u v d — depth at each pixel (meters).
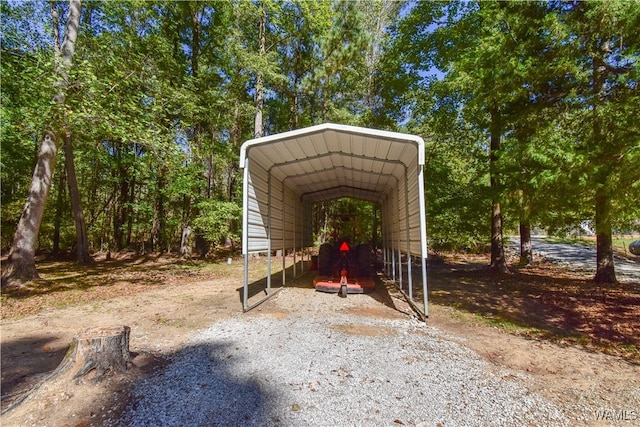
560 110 6.15
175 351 3.48
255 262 13.86
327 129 4.98
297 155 6.31
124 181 16.62
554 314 5.10
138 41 11.25
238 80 14.17
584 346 3.70
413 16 11.76
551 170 5.39
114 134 7.67
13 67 7.55
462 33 10.02
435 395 2.53
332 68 13.23
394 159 6.10
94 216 19.56
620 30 5.02
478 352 3.48
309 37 16.08
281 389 2.60
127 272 10.62
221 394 2.52
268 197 6.61
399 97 15.06
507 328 4.38
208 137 14.33
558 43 5.76
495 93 6.58
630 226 7.16
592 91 5.75
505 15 6.64
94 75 7.29
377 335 4.00
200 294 6.83
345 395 2.51
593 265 12.00
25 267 7.65
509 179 6.84
